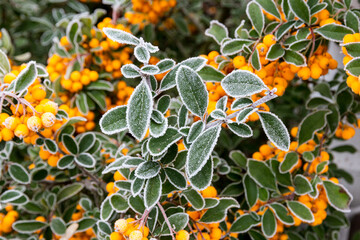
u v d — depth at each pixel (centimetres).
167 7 64
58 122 44
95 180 49
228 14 83
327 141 53
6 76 39
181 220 38
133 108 34
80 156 47
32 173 49
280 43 43
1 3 74
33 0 82
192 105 36
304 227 63
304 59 41
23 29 75
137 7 61
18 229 48
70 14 76
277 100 64
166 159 38
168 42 77
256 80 35
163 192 38
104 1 58
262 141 64
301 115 65
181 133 36
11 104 38
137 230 35
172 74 38
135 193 37
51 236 49
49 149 43
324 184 44
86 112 51
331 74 65
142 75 35
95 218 48
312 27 43
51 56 56
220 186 55
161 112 38
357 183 72
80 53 52
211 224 42
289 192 48
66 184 52
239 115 35
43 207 51
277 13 44
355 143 69
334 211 54
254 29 45
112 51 54
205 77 42
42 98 39
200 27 81
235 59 42
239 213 48
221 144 59
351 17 42
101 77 53
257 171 47
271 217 46
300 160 49
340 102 51
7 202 48
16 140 40
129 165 37
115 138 56
